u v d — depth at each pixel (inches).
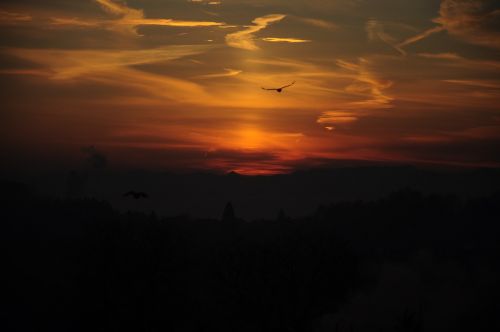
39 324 4554.6
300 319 3961.6
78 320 4237.2
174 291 4352.9
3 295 4808.1
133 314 4141.2
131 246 4372.5
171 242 4594.0
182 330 4222.4
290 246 4163.4
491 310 5014.8
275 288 3964.1
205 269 4618.6
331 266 4033.0
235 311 4013.3
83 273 4318.4
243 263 4045.3
